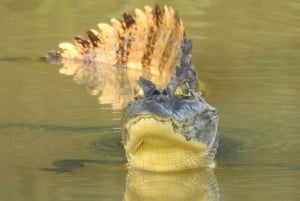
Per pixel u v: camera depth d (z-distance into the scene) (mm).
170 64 40031
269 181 24609
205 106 25797
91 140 28609
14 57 42812
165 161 25391
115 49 42781
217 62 40969
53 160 26406
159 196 23828
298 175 25141
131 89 37156
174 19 41000
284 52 42750
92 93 36031
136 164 25766
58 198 23234
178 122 24156
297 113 32000
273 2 54062
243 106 33000
